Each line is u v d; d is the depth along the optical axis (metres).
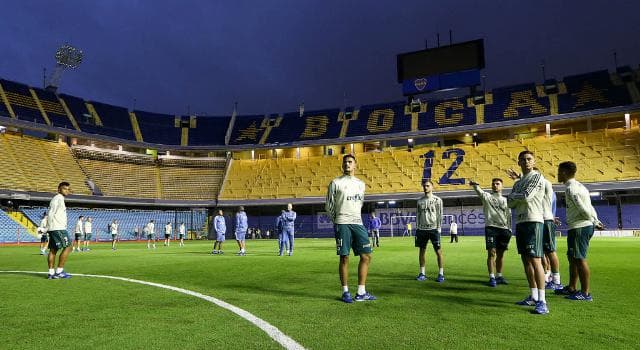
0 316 5.02
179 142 55.19
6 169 38.81
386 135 49.94
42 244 19.80
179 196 49.78
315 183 49.16
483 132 48.78
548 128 46.00
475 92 49.34
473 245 22.08
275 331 4.25
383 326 4.44
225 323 4.61
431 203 8.14
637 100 41.91
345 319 4.77
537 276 5.19
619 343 3.81
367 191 46.12
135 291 6.95
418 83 50.81
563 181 6.42
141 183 49.16
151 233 27.17
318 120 56.62
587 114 42.44
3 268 11.50
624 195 38.16
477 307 5.45
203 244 32.78
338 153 54.66
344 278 5.93
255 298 6.20
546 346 3.72
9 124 41.50
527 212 5.40
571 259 6.31
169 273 9.81
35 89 48.62
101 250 23.08
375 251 17.55
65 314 5.12
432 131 48.59
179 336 4.10
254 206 50.91
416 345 3.75
